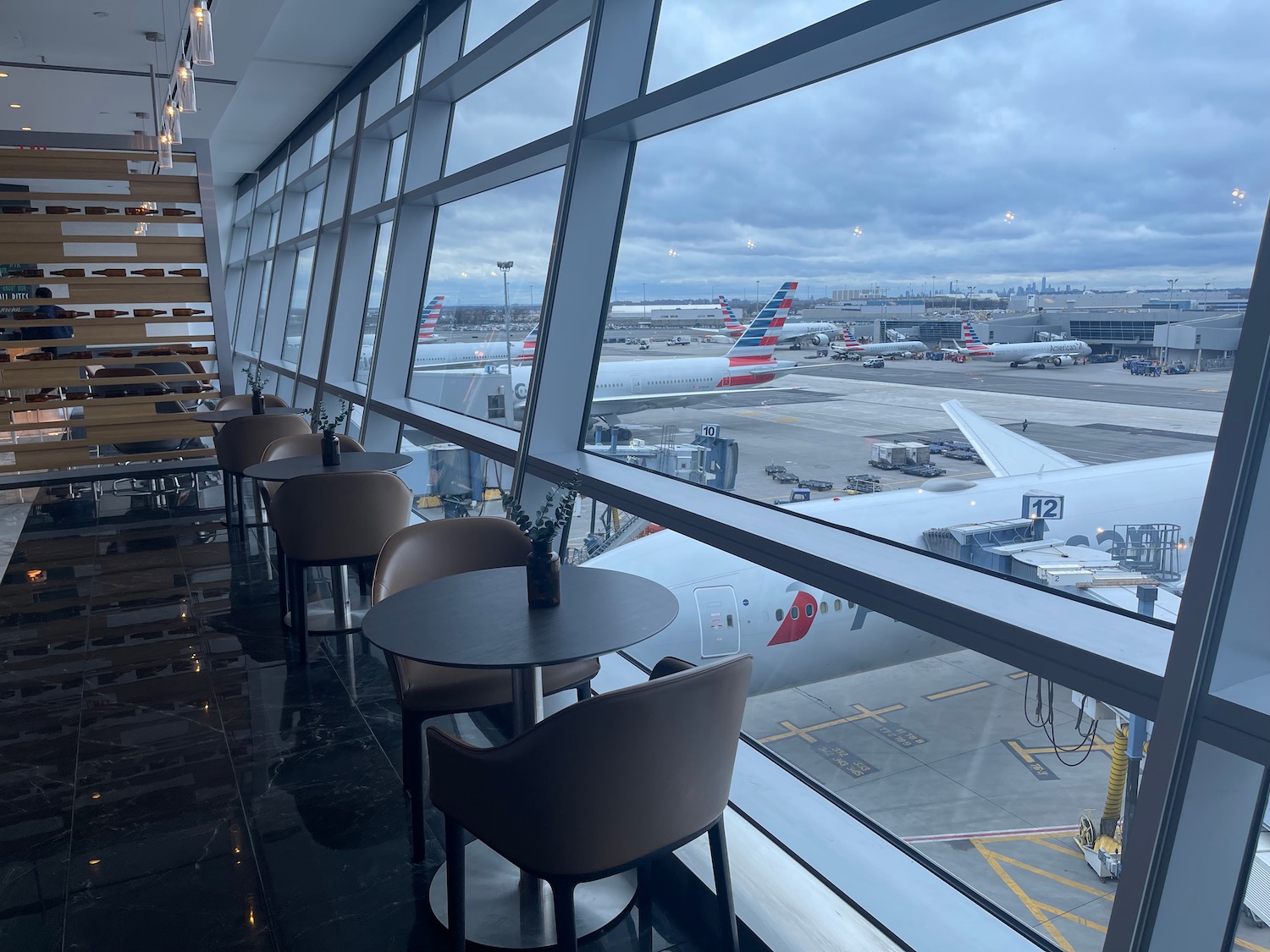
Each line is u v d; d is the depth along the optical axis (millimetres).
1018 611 1635
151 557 5539
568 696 3104
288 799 2773
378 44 7012
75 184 7891
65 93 8164
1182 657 1271
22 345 7348
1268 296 1205
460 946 1858
